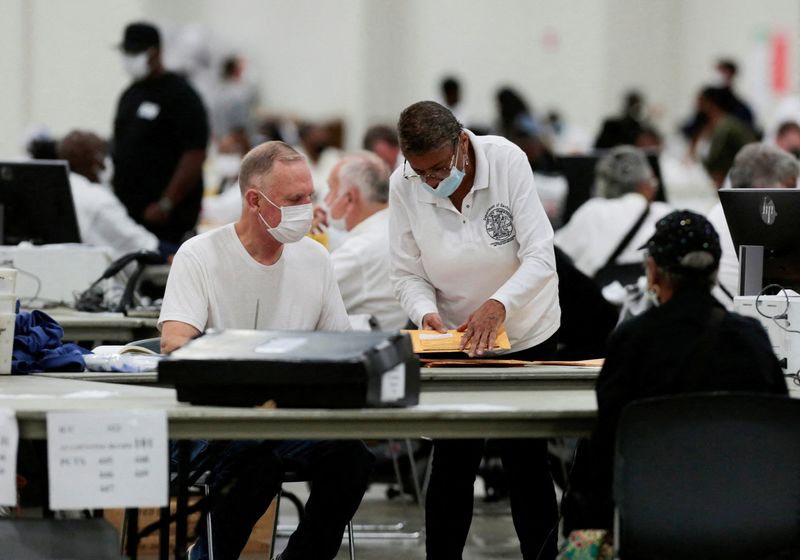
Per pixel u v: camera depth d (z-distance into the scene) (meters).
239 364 7.76
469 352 9.88
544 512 10.27
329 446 9.64
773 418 7.45
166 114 19.50
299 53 37.47
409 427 7.87
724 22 36.78
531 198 10.38
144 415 7.44
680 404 7.46
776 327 10.02
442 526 10.16
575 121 37.09
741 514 7.52
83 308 14.09
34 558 7.37
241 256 10.19
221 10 37.22
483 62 37.16
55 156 18.73
